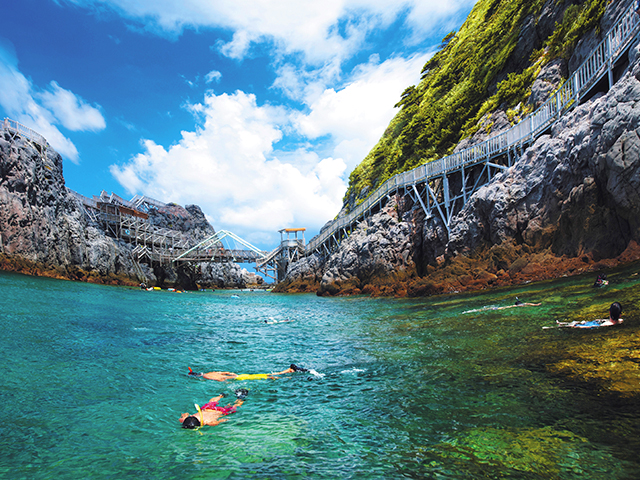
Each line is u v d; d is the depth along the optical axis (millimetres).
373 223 34500
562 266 15211
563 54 25328
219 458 4043
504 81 30344
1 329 10516
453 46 52031
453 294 19953
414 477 3477
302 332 13406
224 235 77062
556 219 16594
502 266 18922
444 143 38219
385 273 31172
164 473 3723
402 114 54531
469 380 5988
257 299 39312
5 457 4023
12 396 5840
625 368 5219
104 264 42594
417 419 4801
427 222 28375
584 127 14805
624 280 10711
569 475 3213
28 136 33312
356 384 6621
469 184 26375
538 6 31250
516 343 7625
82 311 15961
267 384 6930
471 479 3322
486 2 47875
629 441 3615
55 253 33531
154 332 12672
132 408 5629
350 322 15188
